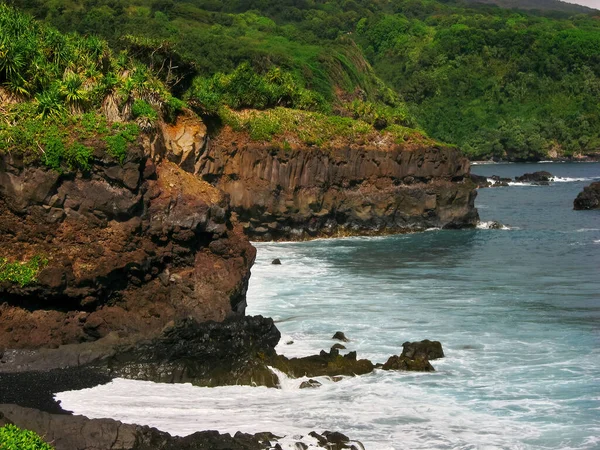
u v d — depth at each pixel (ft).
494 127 614.34
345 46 485.15
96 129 104.88
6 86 109.29
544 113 628.69
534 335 114.01
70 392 87.20
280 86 253.24
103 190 101.96
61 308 99.35
